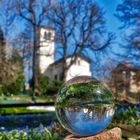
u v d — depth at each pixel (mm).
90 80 4875
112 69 34625
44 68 56938
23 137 6770
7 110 27359
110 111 4895
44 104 18672
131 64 33781
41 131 7176
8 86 44688
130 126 7957
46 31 44375
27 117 17266
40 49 47062
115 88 32906
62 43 43031
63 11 42156
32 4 42844
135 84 33031
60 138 6305
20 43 44500
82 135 4922
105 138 4871
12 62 43125
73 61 43531
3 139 6723
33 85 46125
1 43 42625
